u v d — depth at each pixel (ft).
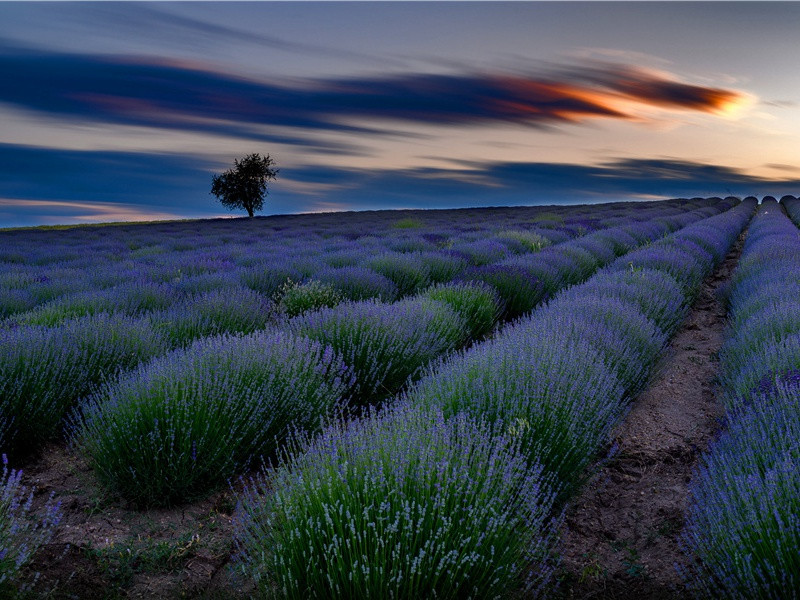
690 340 24.23
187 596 8.66
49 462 12.86
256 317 21.76
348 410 15.19
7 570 7.79
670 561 9.46
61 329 16.58
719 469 9.73
